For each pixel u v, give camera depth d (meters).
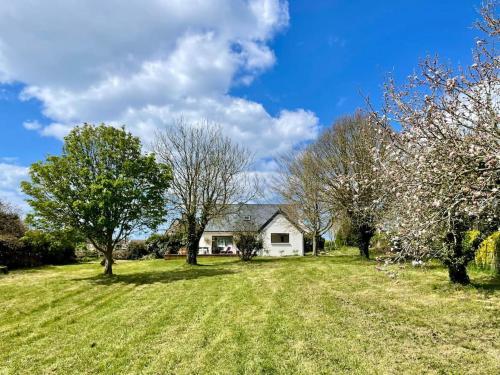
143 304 12.23
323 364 6.60
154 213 18.92
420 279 13.99
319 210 31.41
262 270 20.05
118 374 6.73
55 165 17.36
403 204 7.94
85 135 18.41
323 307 10.52
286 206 36.56
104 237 18.86
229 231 41.81
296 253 41.03
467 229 10.07
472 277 13.39
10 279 18.53
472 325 8.25
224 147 27.53
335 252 41.25
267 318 9.59
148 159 18.94
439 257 11.63
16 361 7.59
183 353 7.50
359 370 6.30
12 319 10.86
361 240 24.05
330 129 25.62
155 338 8.55
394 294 11.82
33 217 17.19
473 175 6.20
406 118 7.33
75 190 17.72
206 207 26.41
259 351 7.32
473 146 6.19
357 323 8.83
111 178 18.06
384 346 7.29
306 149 29.70
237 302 11.75
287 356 7.02
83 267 25.89
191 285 15.57
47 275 20.27
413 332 8.03
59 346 8.38
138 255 38.00
